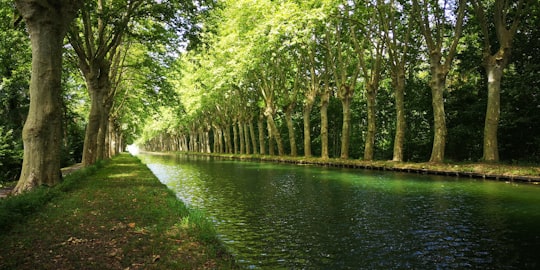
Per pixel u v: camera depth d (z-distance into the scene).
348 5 28.09
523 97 24.09
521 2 21.92
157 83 30.92
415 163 26.36
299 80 42.50
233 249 8.36
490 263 7.27
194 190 18.20
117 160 37.53
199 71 41.56
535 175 18.19
